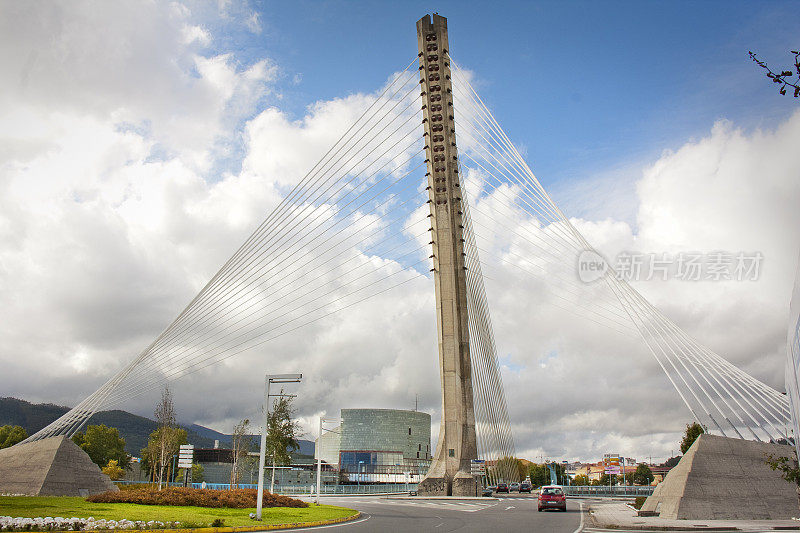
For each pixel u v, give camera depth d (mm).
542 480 151750
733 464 29859
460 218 70938
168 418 65625
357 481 115938
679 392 35719
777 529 22719
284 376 27766
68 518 22094
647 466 156000
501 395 82500
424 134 71062
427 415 154500
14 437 103188
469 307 72938
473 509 39188
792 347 10305
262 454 27031
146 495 32375
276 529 23109
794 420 10438
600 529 23609
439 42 70688
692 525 24266
